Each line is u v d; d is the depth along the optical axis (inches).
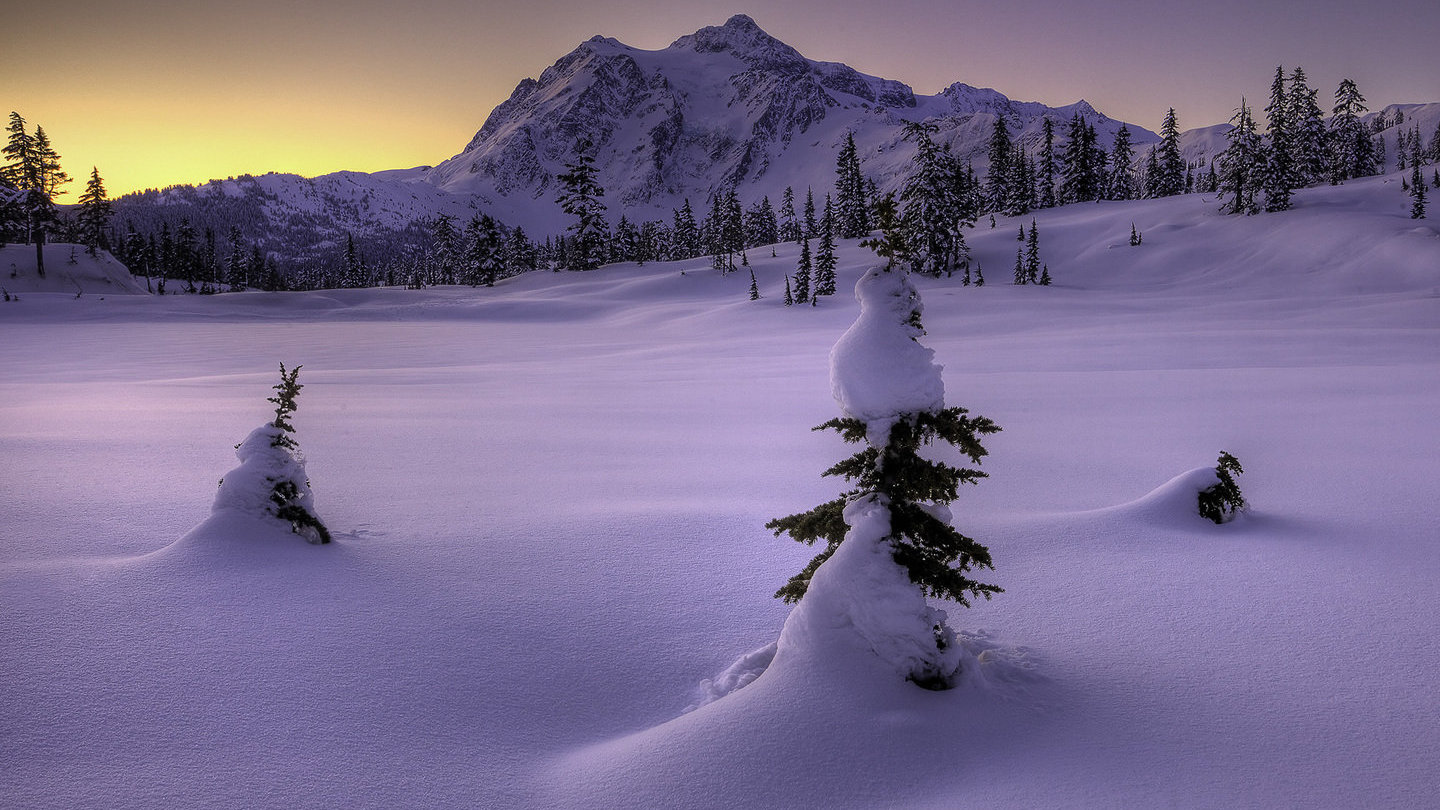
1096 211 4284.0
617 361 1539.1
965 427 170.9
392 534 319.9
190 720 172.2
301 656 204.4
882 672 169.9
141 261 5369.1
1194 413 621.3
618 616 238.1
